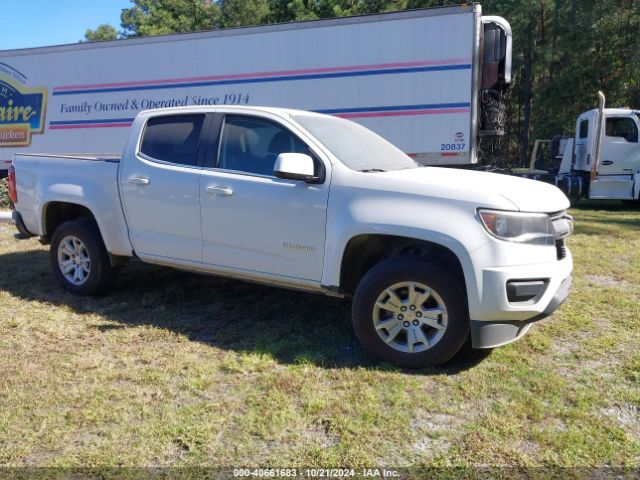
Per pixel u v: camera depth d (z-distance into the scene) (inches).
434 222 141.3
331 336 172.1
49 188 212.8
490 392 134.3
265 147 172.7
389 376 142.6
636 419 122.3
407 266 144.6
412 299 146.0
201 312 194.5
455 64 370.3
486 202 138.6
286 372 145.3
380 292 148.0
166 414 123.4
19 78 508.1
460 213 140.0
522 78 895.7
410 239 150.5
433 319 144.6
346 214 152.3
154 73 452.1
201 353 158.1
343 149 169.2
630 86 802.8
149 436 115.1
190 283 229.6
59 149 503.8
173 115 191.8
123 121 470.9
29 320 183.9
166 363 150.4
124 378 141.4
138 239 194.5
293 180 162.6
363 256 161.8
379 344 149.3
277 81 414.0
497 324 139.7
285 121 170.6
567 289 152.7
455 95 373.1
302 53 404.5
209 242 178.9
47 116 502.6
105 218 198.8
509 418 122.2
